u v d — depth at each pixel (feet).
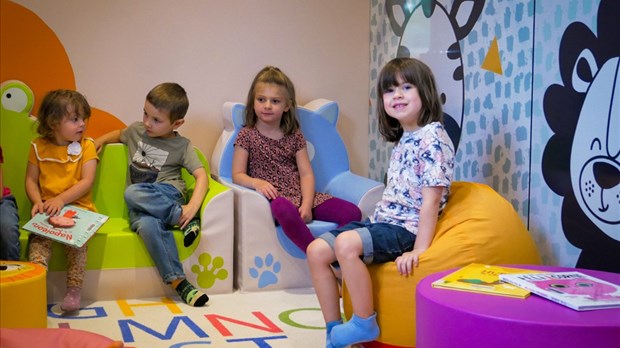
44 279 6.89
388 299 6.95
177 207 9.52
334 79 12.36
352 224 7.55
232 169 10.53
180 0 11.42
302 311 8.80
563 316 5.05
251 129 10.61
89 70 11.05
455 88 9.79
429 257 6.86
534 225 8.18
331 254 7.19
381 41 12.05
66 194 9.30
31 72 10.78
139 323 8.18
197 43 11.56
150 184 9.71
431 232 7.11
